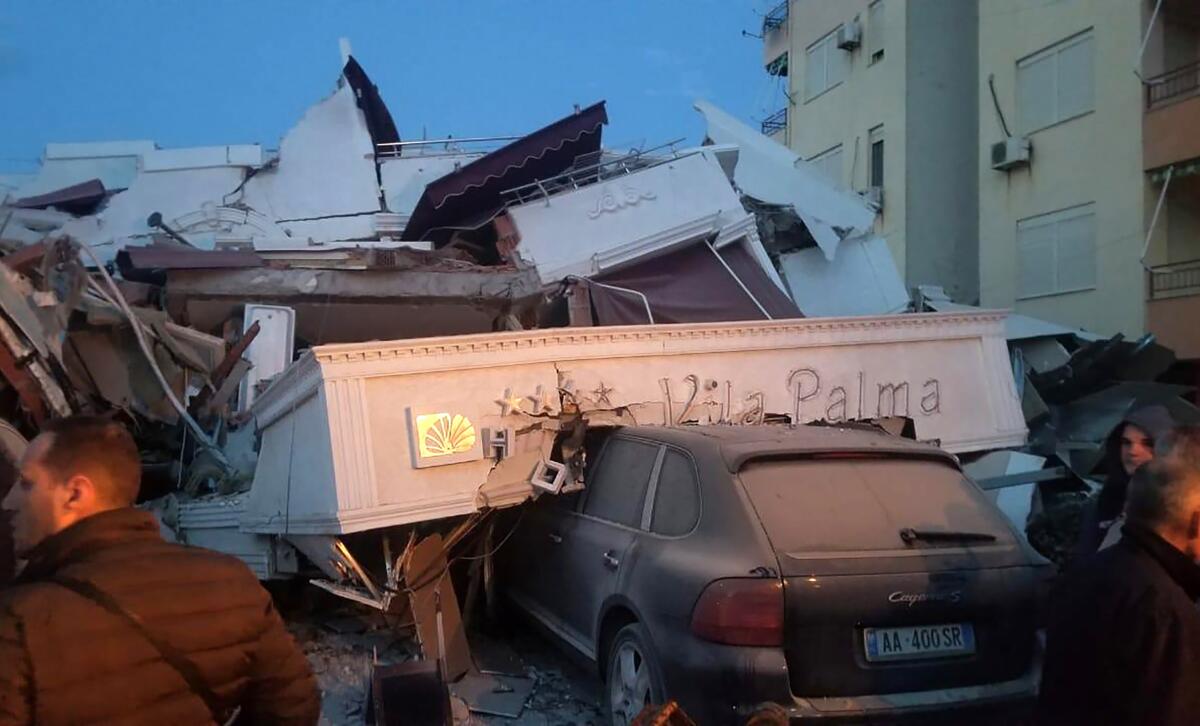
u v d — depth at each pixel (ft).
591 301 34.76
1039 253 60.80
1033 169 61.26
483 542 21.93
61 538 7.29
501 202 38.50
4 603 6.75
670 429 18.30
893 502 15.62
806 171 43.88
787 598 13.78
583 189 36.29
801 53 90.17
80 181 55.72
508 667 20.65
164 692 6.96
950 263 74.90
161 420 27.68
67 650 6.64
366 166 46.96
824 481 15.78
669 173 37.17
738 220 37.32
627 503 17.88
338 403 18.13
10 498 8.30
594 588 17.78
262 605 7.66
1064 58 59.26
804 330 22.86
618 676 16.52
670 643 14.69
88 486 7.52
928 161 75.41
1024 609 14.85
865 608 13.93
